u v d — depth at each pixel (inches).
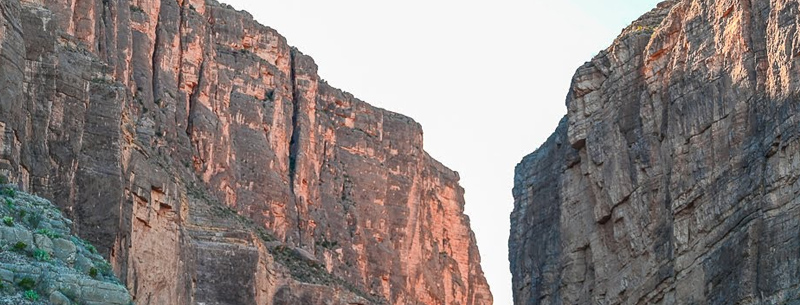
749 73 3105.3
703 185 3181.6
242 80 5984.3
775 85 3002.0
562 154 3966.5
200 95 5536.4
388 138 6899.6
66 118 2817.4
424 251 6934.1
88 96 2915.8
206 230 4025.6
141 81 5059.1
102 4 4739.2
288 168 6102.4
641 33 3563.0
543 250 4020.7
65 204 2753.4
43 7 2901.1
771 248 2920.8
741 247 2989.7
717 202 3127.5
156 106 5152.6
